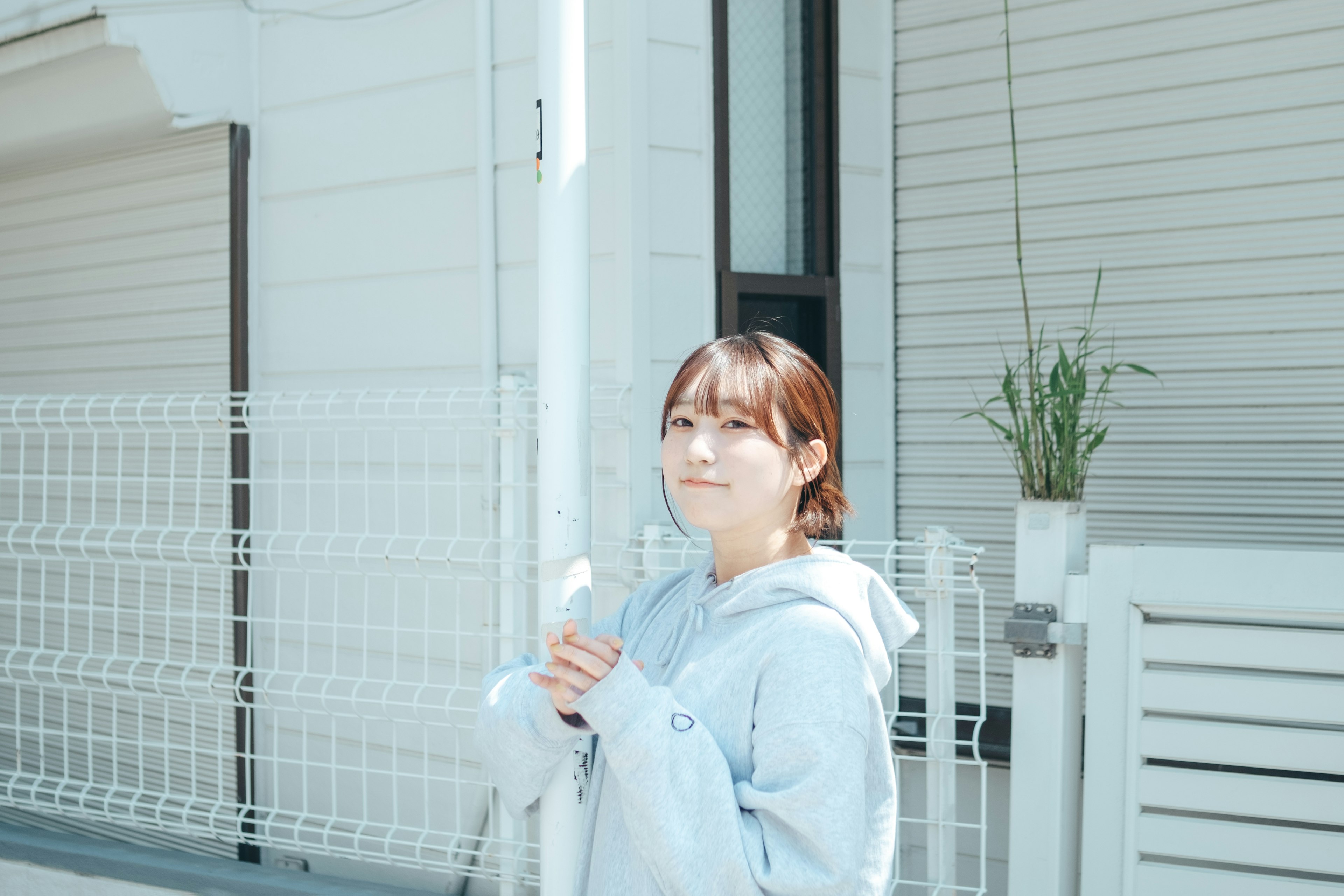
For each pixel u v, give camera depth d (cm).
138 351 365
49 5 321
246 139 339
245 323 339
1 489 395
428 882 299
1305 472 269
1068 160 296
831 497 149
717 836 123
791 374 141
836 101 310
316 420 326
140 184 361
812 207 309
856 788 124
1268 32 271
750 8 301
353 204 320
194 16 326
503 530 257
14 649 284
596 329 272
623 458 265
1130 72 287
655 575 250
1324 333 267
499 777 152
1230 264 276
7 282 397
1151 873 211
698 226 280
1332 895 199
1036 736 217
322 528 325
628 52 265
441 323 304
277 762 291
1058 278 297
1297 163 269
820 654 129
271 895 262
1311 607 200
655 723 125
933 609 211
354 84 319
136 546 362
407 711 305
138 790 287
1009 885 219
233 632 339
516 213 290
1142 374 287
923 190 316
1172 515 284
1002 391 283
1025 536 219
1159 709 210
